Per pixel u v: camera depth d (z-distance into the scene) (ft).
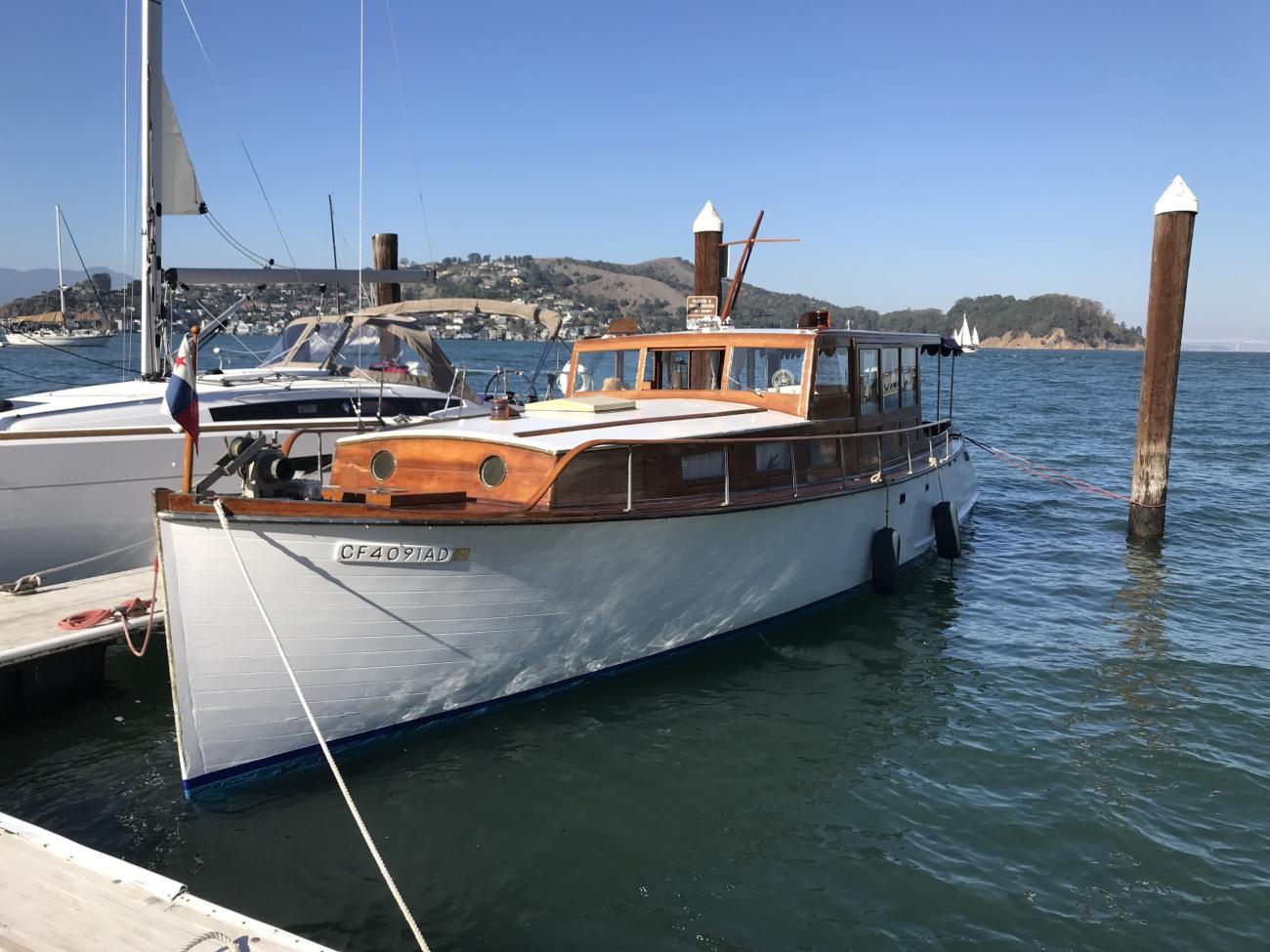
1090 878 19.90
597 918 18.44
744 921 18.43
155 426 36.60
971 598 38.58
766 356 34.55
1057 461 77.46
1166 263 46.19
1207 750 25.57
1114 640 33.99
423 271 46.52
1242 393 172.55
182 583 20.38
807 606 34.73
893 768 24.52
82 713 27.04
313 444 40.14
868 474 37.55
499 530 23.89
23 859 17.21
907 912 18.76
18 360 132.05
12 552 33.65
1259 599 38.86
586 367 39.19
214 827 21.21
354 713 23.40
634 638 28.58
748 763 24.70
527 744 25.29
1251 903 19.06
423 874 19.69
